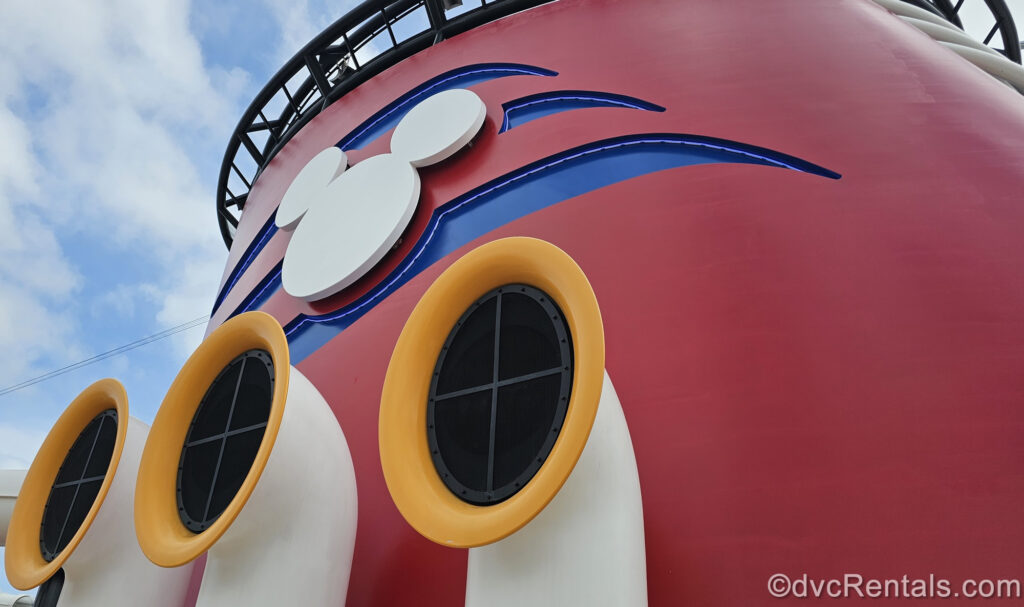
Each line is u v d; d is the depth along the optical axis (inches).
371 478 242.7
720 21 346.9
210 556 184.1
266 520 179.0
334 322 327.3
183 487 199.6
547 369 158.9
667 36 349.1
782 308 209.5
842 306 203.9
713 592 168.9
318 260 342.6
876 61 298.4
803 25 331.3
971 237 211.2
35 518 250.4
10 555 240.8
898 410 179.6
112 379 255.0
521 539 149.1
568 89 343.9
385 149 408.5
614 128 304.5
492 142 343.9
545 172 308.8
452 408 170.4
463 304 185.3
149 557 178.4
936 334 190.4
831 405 185.9
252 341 212.7
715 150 274.5
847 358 192.9
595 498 148.9
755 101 287.6
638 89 320.2
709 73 312.2
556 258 162.9
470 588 152.7
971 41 398.6
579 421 136.1
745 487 180.9
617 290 239.1
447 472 161.2
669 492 188.2
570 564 142.6
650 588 175.2
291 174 492.1
